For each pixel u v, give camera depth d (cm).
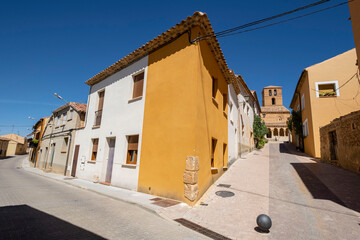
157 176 690
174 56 758
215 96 937
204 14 670
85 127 1241
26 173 1639
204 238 386
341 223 452
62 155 1470
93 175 1028
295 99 2286
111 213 495
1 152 4028
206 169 720
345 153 983
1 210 478
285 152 1958
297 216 495
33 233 352
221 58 932
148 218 475
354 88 1507
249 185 787
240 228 433
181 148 646
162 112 741
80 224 408
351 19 672
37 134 2720
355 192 645
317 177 857
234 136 1377
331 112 1521
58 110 1781
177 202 598
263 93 5181
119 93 1009
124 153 869
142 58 913
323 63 1633
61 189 827
